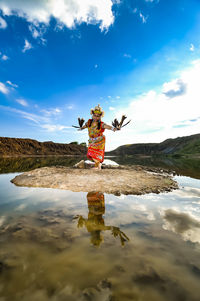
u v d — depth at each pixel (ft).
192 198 5.97
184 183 8.83
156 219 4.08
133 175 10.76
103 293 1.95
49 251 2.73
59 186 7.77
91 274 2.25
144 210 4.71
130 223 3.85
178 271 2.30
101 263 2.46
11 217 4.18
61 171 11.35
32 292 1.94
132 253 2.69
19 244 2.93
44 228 3.57
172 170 15.19
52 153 110.83
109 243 2.99
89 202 5.47
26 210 4.70
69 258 2.56
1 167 19.58
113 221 3.97
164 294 1.94
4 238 3.13
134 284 2.08
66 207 4.97
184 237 3.20
